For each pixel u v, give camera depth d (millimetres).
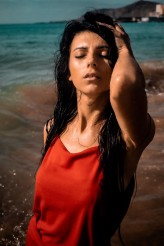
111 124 1491
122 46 1428
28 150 6109
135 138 1343
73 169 1531
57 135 1720
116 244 3680
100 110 1561
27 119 8055
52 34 71500
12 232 3951
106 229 1552
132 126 1286
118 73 1214
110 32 1472
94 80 1456
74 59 1504
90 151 1509
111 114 1529
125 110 1237
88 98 1540
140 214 4145
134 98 1207
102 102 1543
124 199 1554
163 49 29094
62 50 1652
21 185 4887
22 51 28469
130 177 1522
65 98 1787
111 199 1488
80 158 1527
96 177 1471
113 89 1212
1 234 3912
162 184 4773
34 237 1770
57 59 1772
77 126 1655
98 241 1559
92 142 1551
